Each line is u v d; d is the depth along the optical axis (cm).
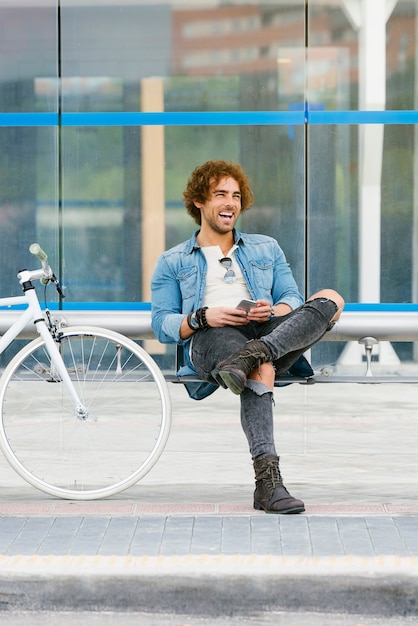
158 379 873
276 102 1702
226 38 1698
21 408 1170
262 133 1702
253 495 838
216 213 916
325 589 646
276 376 900
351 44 1700
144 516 793
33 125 1703
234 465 1066
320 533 739
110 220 1712
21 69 1702
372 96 1702
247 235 936
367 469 1046
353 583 645
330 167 1708
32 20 1695
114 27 1700
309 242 1716
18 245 1712
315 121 1702
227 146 1705
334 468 1052
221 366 816
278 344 822
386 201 1714
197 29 1700
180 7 1698
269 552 693
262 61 1698
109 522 775
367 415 1404
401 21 1698
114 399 1131
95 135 1706
